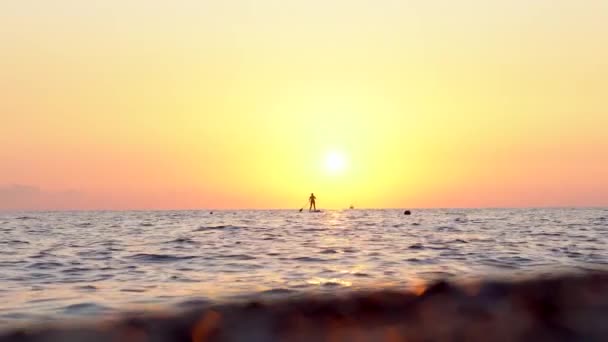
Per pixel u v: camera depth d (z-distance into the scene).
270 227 45.44
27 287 11.94
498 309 5.81
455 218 70.62
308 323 5.78
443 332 5.32
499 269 14.33
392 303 6.27
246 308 6.36
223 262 17.48
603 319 5.59
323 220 65.50
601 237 29.36
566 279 7.04
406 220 63.03
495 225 46.88
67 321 6.73
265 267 15.79
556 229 39.06
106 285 12.16
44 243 28.28
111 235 35.41
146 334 5.91
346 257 18.81
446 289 6.74
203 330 5.85
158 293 10.59
